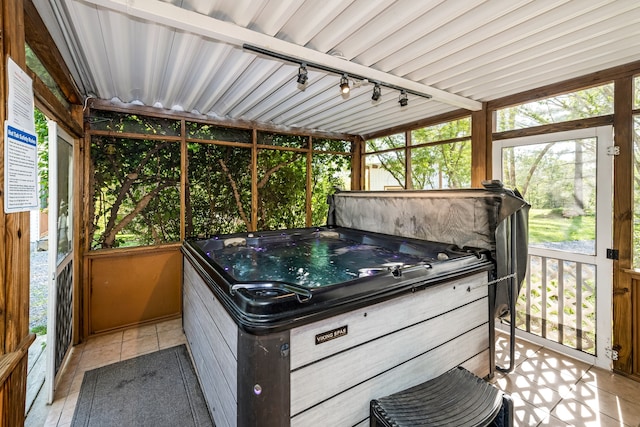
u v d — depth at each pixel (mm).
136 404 2109
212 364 1912
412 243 2857
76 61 2295
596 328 2574
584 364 2596
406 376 1756
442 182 3959
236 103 3340
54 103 1983
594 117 2570
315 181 4902
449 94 3021
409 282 1729
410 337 1762
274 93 3148
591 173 2594
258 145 4254
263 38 1883
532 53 2227
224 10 1721
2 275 1135
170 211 3643
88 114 3104
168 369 2537
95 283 3162
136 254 3377
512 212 2244
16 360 1135
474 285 2131
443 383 1643
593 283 2590
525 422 1934
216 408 1813
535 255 2984
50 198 2105
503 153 3219
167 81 2723
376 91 2604
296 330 1326
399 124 4457
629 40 2043
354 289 1546
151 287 3463
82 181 3057
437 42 2010
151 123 3502
